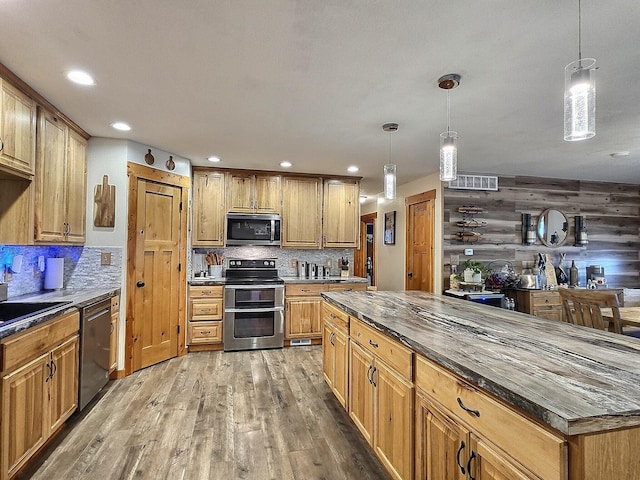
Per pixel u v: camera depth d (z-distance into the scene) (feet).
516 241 16.43
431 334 5.34
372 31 5.46
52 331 7.06
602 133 10.30
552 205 16.93
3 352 5.57
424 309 7.49
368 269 29.66
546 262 16.51
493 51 6.00
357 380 7.41
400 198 19.36
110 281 10.99
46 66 6.57
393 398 5.73
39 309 7.76
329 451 7.25
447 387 4.40
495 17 5.09
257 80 7.11
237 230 14.98
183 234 13.39
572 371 3.77
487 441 3.69
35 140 7.78
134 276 11.42
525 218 16.46
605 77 6.86
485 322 6.21
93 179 10.85
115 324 10.68
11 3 4.83
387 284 21.03
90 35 5.59
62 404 7.48
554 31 5.41
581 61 4.68
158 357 12.40
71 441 7.47
